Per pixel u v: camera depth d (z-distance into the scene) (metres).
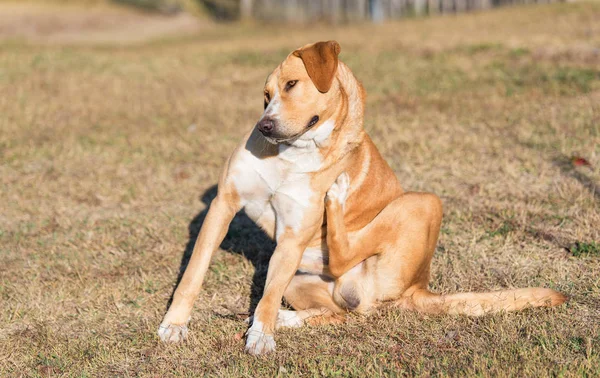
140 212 6.39
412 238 4.45
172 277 5.10
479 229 5.76
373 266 4.51
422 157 7.57
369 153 4.58
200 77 12.60
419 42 14.77
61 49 16.98
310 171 4.13
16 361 3.97
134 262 5.37
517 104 9.45
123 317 4.53
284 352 3.97
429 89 10.73
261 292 4.89
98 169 7.55
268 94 4.10
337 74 4.16
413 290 4.56
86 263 5.34
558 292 4.31
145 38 25.45
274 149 4.11
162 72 13.01
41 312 4.56
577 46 12.61
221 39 21.17
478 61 12.32
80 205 6.59
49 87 11.43
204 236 4.22
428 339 4.09
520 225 5.80
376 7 31.27
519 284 4.84
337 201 4.23
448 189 6.69
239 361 3.86
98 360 3.93
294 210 4.16
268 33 22.84
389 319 4.33
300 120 3.96
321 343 4.07
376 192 4.54
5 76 12.07
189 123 9.35
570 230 5.64
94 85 11.73
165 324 4.17
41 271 5.21
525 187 6.63
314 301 4.66
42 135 8.74
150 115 9.82
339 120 4.14
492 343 3.96
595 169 6.90
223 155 7.93
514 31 15.43
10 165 7.66
